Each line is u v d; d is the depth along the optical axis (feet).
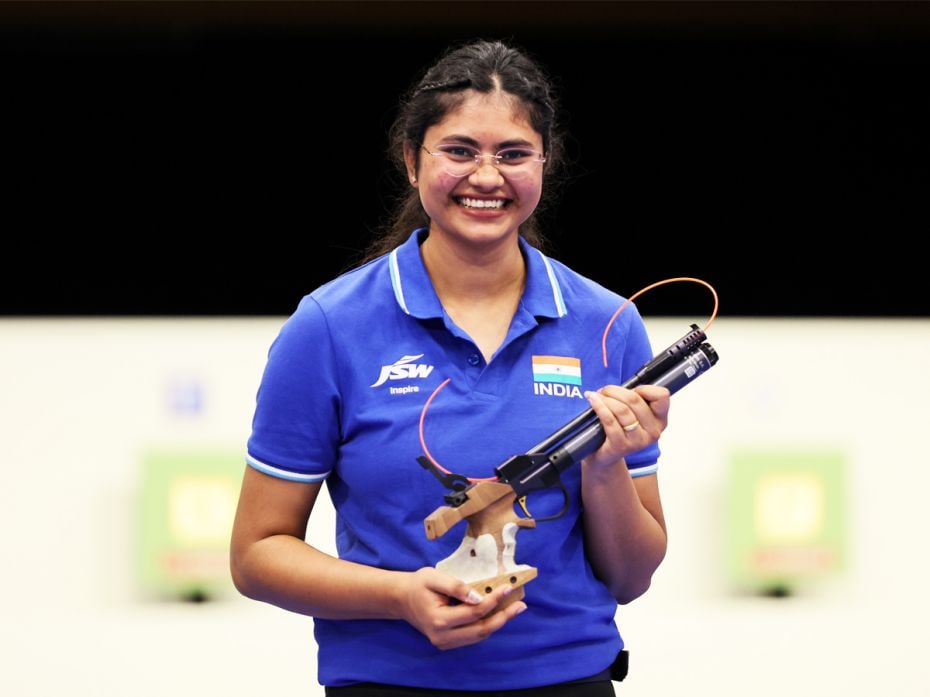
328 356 16.66
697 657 34.27
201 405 34.86
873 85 34.17
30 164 34.27
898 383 35.29
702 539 34.76
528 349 16.85
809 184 34.60
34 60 33.73
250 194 34.50
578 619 16.51
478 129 16.03
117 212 34.58
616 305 17.66
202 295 34.91
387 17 33.35
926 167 34.50
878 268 34.96
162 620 33.96
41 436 34.45
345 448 16.65
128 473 34.42
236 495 34.55
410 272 17.07
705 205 34.47
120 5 33.22
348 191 34.35
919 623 34.76
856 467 35.14
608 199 34.32
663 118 34.06
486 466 16.11
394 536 16.25
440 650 15.99
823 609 34.63
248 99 34.12
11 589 33.86
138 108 34.09
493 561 15.39
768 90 34.12
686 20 33.53
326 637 16.87
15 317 34.68
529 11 33.27
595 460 15.71
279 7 33.42
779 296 35.04
